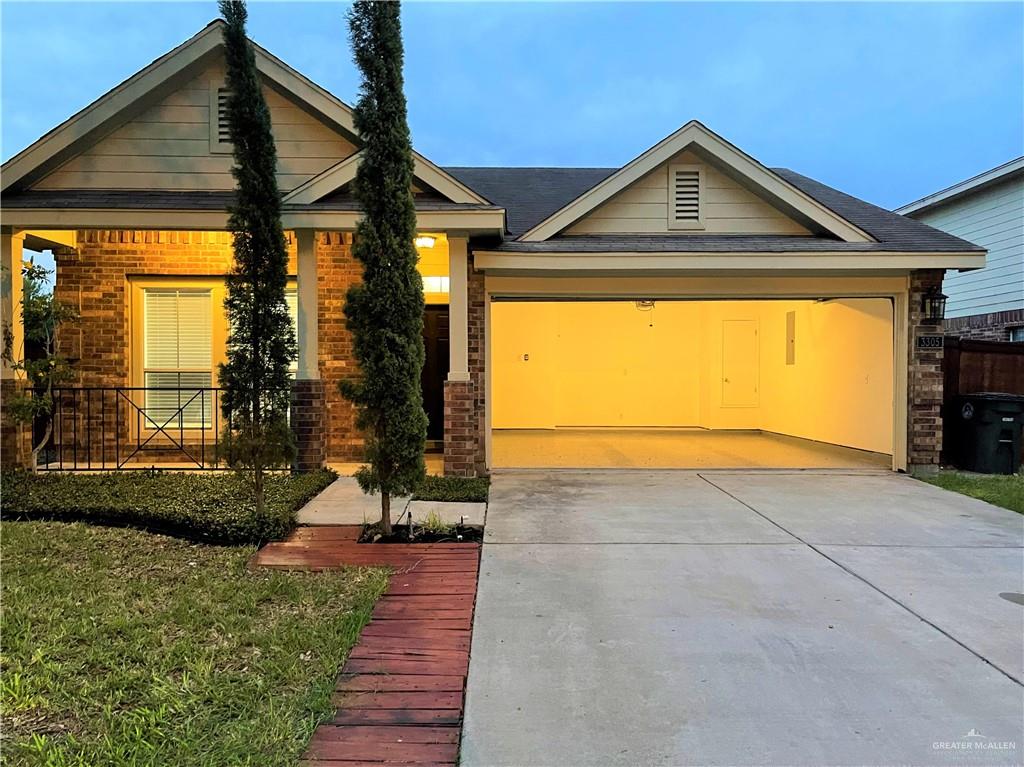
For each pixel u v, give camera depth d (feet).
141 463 27.78
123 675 9.56
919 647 10.76
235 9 16.92
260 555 15.33
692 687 9.46
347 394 16.87
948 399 28.76
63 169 25.36
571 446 35.65
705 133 26.66
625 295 27.20
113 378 28.58
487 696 9.19
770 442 37.65
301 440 24.32
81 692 9.10
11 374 23.63
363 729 8.32
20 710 8.69
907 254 25.29
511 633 11.25
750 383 43.88
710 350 43.86
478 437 26.32
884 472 27.09
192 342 29.09
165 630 11.19
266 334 17.25
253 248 17.15
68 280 28.37
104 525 17.79
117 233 28.43
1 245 23.25
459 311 24.30
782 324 40.98
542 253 25.02
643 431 43.73
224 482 21.94
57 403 27.84
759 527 18.16
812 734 8.29
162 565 14.75
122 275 28.55
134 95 24.58
